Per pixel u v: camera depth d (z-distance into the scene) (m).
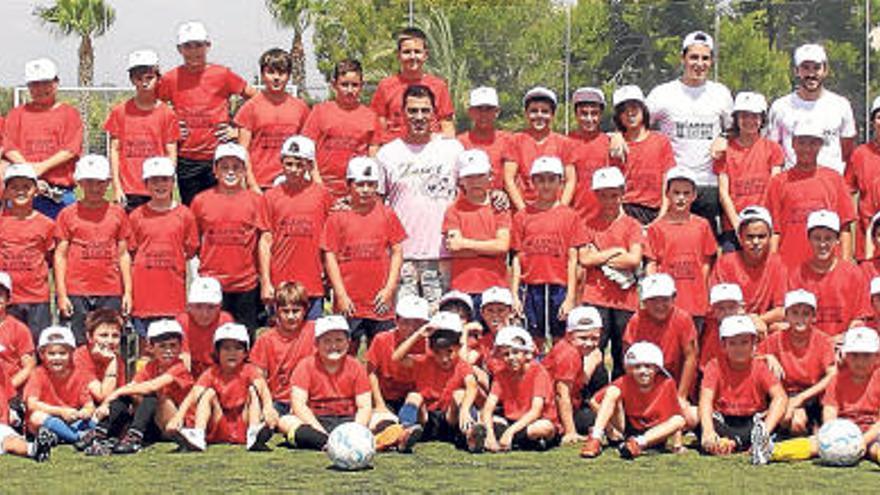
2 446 11.10
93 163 12.59
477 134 13.63
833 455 10.51
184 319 11.90
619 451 11.02
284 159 12.66
